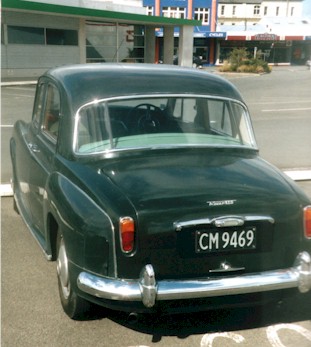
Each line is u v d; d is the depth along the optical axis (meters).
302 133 11.90
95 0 30.78
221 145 3.92
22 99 17.83
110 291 2.95
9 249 4.72
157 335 3.33
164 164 3.52
